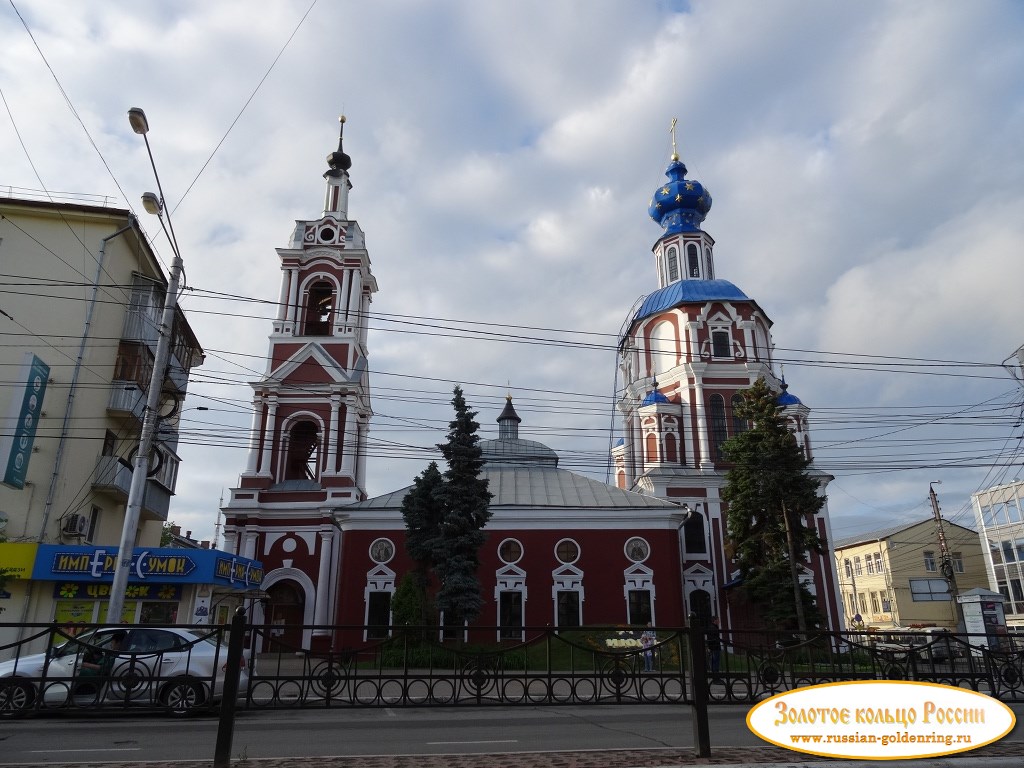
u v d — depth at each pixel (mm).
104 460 27797
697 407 45875
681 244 55531
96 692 11117
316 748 11453
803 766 9062
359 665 12219
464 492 32969
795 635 13484
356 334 43094
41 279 28000
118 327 29328
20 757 10492
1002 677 14547
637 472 48812
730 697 12133
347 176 48500
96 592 25578
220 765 8938
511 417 53938
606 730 13469
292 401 41625
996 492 60844
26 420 25125
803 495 32906
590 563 36969
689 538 43219
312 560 38625
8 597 24297
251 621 33375
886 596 68062
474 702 11641
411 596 32188
